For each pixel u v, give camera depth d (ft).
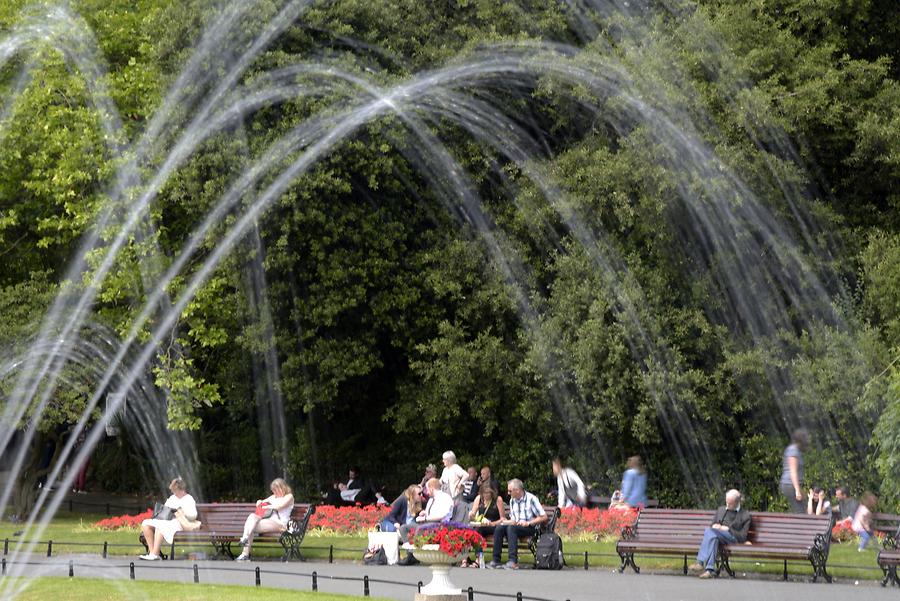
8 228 219.20
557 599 98.99
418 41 211.82
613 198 187.73
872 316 187.73
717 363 188.24
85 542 147.95
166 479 240.73
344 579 102.32
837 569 118.83
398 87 198.59
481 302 200.23
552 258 201.87
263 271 198.80
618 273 188.55
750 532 120.06
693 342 188.75
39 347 197.98
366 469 228.22
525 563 130.62
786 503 186.70
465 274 203.41
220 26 199.41
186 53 201.05
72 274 211.20
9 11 218.79
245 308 200.95
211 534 138.21
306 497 226.17
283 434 228.63
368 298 203.21
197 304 197.67
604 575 119.75
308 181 190.60
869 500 134.31
